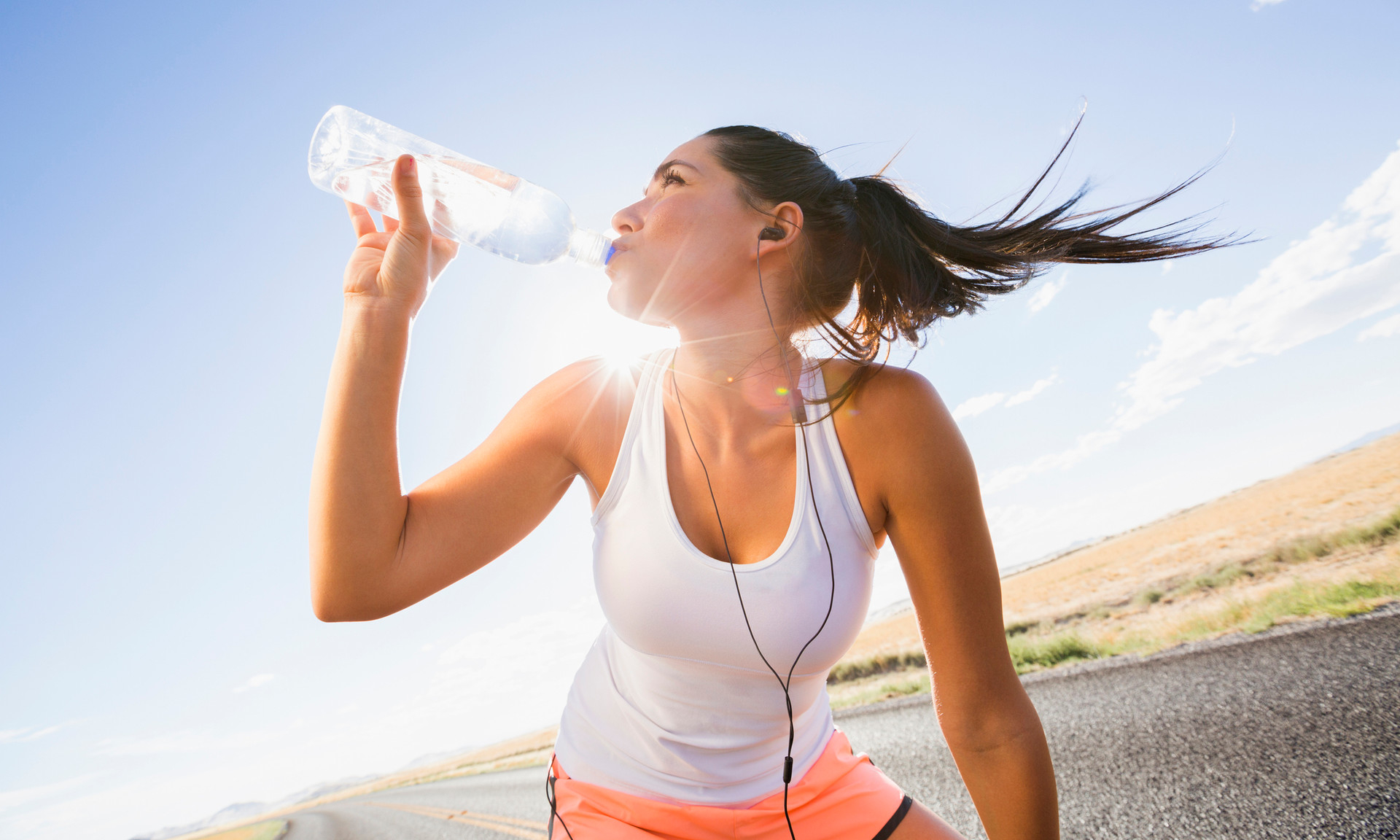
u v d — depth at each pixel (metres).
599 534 1.08
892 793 1.12
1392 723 2.56
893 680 8.51
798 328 1.18
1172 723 3.35
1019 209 1.48
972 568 1.01
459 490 1.08
